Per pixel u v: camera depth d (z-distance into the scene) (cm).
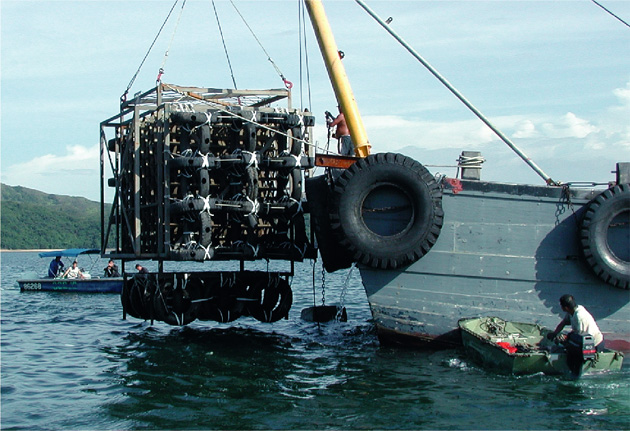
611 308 1291
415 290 1300
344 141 1552
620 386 1095
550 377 1144
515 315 1295
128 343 1645
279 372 1246
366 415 977
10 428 975
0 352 1586
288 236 1652
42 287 3322
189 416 997
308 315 1853
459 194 1292
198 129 1430
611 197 1247
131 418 998
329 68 1459
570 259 1288
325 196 1349
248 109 1506
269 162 1498
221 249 1495
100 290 3216
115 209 1809
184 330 1803
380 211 1284
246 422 961
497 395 1055
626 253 1279
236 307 1619
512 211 1293
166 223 1483
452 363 1247
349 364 1285
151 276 1595
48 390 1191
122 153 1795
